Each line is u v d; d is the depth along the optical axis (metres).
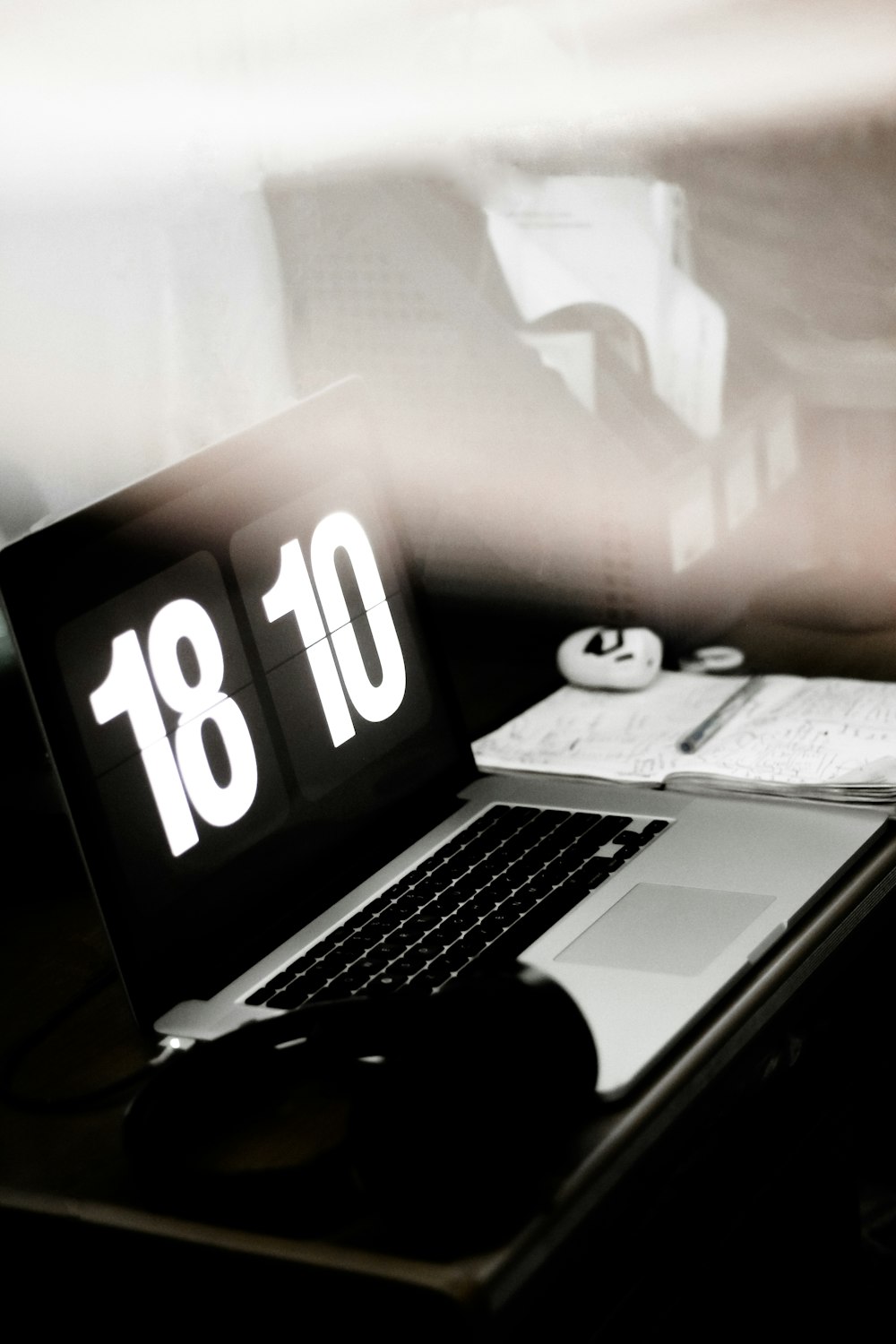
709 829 0.95
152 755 0.85
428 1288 0.59
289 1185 0.64
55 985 0.90
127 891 0.81
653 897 0.87
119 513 0.85
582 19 1.45
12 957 0.94
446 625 1.35
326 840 0.96
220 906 0.87
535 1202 0.63
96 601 0.83
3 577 0.78
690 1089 0.71
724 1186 0.93
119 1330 0.69
